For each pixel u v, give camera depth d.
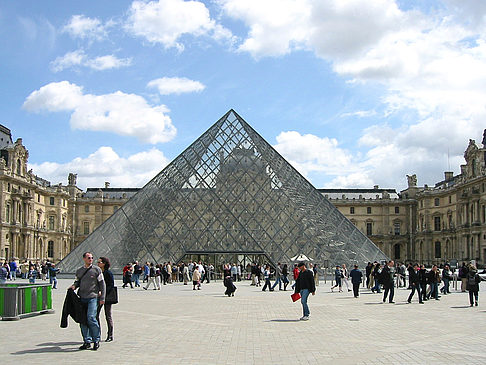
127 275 63.78
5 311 32.19
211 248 72.25
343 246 73.62
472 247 154.75
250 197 76.12
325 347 22.83
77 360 19.91
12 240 149.50
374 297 50.75
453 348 22.64
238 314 35.25
